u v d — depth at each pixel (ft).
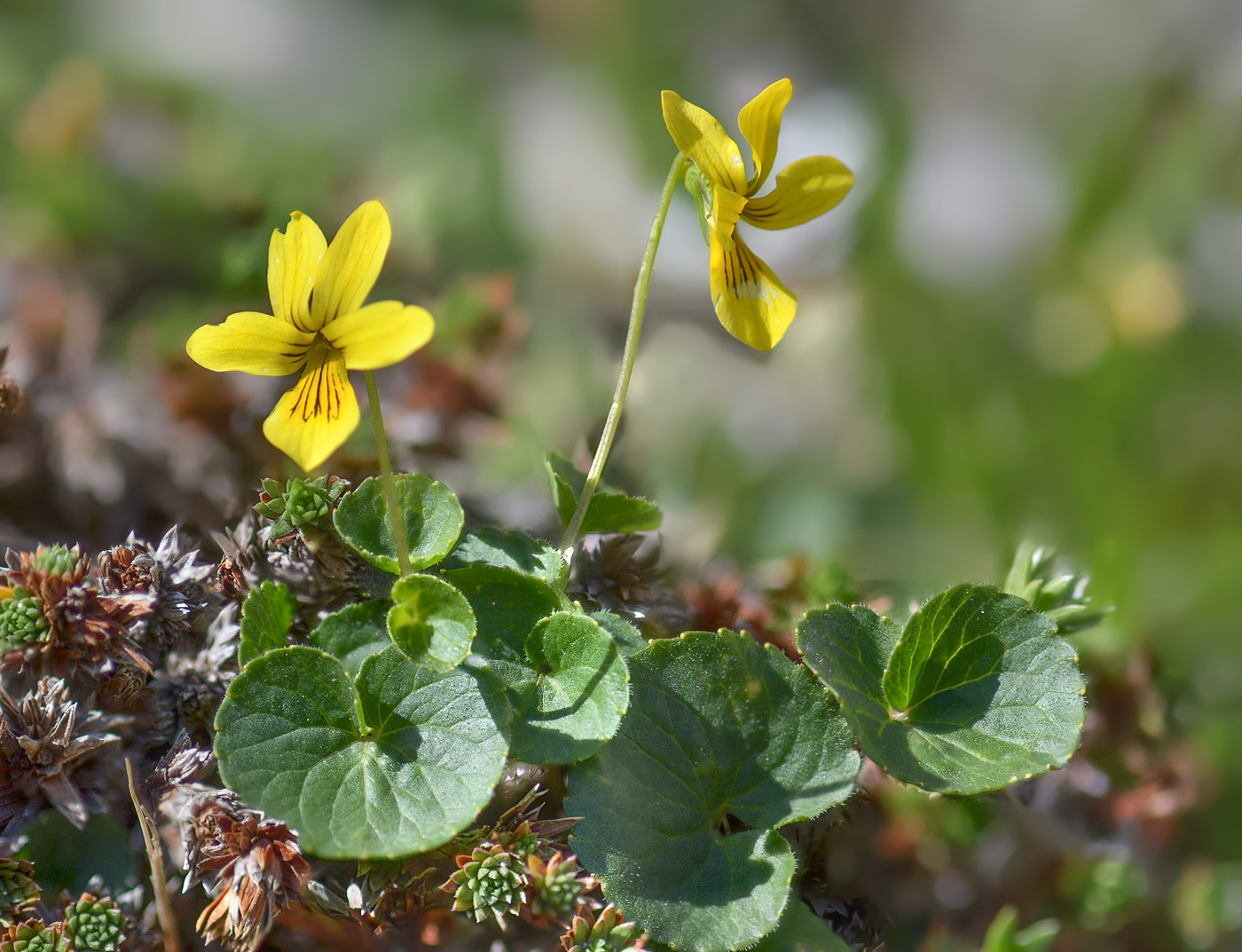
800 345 1.27
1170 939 0.93
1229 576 1.11
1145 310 1.34
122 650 0.80
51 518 0.91
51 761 0.78
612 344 1.13
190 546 0.84
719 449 1.08
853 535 1.04
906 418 1.23
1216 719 0.97
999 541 1.08
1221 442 1.26
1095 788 0.91
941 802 0.86
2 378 0.87
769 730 0.79
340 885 0.78
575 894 0.77
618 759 0.78
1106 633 0.94
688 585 0.87
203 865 0.77
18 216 1.06
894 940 0.85
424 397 0.97
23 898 0.78
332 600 0.82
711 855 0.78
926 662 0.80
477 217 1.26
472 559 0.80
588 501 0.81
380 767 0.76
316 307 0.76
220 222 1.06
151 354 0.97
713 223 0.78
